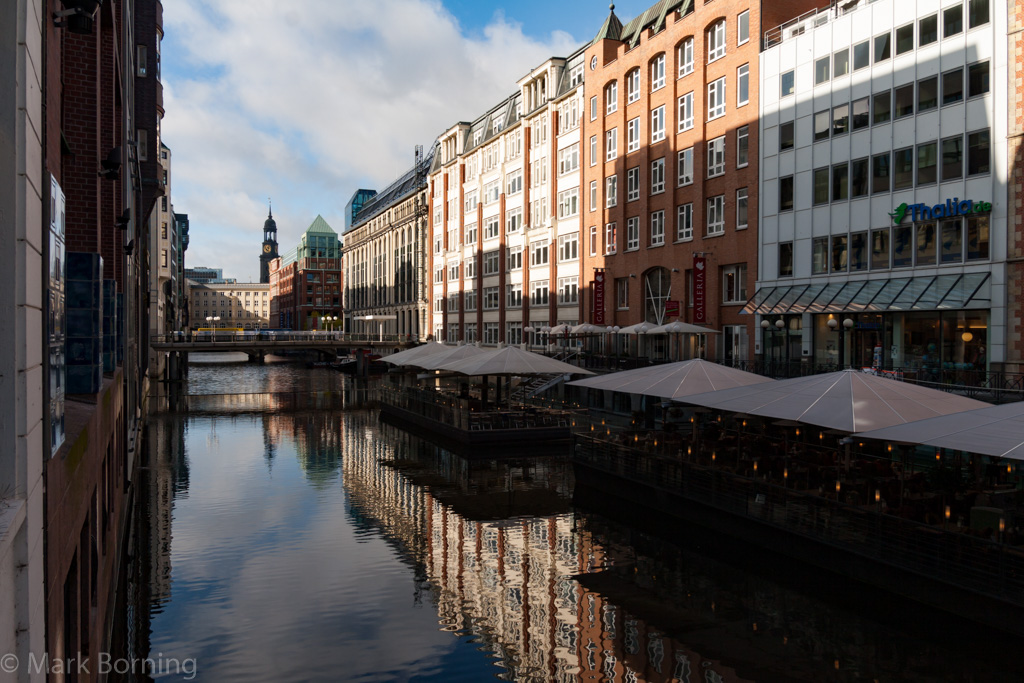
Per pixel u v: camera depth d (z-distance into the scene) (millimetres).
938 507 13211
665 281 41688
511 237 59719
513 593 13875
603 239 47062
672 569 15242
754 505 15664
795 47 32062
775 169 33188
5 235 3820
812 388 15664
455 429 30000
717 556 16172
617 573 15016
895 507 13375
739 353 35844
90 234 11859
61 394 5289
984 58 24531
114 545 12742
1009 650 10750
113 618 12234
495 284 63000
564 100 51969
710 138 37844
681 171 40188
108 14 15492
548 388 40969
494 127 63969
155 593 13883
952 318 25766
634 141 44188
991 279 24203
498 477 24609
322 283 151000
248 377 71312
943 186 25844
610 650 11383
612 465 21031
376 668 10812
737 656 11102
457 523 18844
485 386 32594
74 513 6043
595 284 45344
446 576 14812
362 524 18703
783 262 32938
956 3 25438
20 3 3889
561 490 22656
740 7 35219
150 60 33125
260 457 28312
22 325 3883
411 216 84938
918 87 26781
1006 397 21250
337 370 80688
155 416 41000
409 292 87188
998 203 23984
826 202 30656
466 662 11023
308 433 34781
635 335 43875
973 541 11352
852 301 28469
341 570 15172
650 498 19156
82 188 11836
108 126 16438
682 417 27500
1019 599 10664
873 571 12914
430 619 12656
